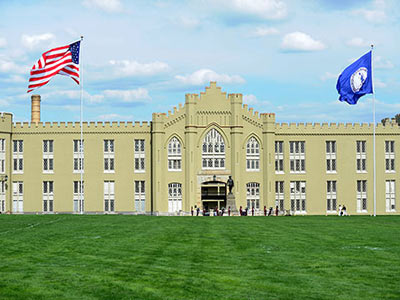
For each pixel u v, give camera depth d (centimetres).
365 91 6575
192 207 8394
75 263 2839
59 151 8669
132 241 3619
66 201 8638
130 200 8625
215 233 4094
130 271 2638
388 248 3306
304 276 2550
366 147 8862
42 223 4881
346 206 8788
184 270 2662
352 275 2572
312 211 8744
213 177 8425
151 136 8644
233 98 8525
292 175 8738
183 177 8494
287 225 4825
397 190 8894
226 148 8519
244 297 2208
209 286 2364
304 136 8775
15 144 8675
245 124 8562
